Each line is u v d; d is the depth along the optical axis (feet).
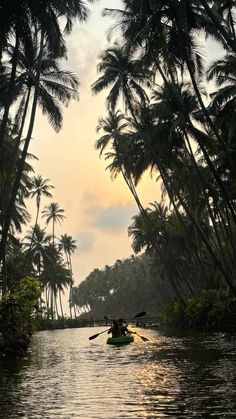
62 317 310.04
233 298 110.83
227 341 79.00
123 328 95.40
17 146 97.50
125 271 494.59
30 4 75.31
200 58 96.48
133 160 152.05
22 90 101.09
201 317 122.42
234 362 48.80
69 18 89.86
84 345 96.43
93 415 27.63
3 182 145.18
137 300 464.65
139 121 142.51
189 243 161.48
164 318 178.29
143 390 35.14
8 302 74.18
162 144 127.13
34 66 97.91
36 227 270.05
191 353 61.57
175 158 133.08
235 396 30.73
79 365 56.44
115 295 509.76
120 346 84.94
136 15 98.78
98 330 228.22
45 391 37.06
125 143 160.04
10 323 73.72
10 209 84.02
